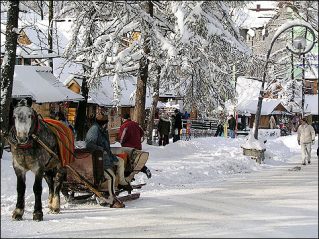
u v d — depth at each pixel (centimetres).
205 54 2592
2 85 1917
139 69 2759
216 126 5406
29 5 3197
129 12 2481
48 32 2870
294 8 5488
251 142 2817
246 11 3703
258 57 3209
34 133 1244
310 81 7256
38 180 1266
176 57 2512
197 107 3122
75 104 3862
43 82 3102
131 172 1574
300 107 6912
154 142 3706
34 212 1256
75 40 2816
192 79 2911
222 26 2588
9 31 1930
